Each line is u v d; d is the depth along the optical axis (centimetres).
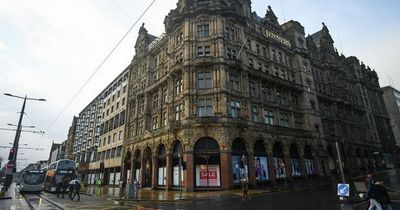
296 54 5038
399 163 7400
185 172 3128
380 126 7350
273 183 3538
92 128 7700
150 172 4122
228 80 3488
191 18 3809
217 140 3183
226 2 4050
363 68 7762
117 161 5547
